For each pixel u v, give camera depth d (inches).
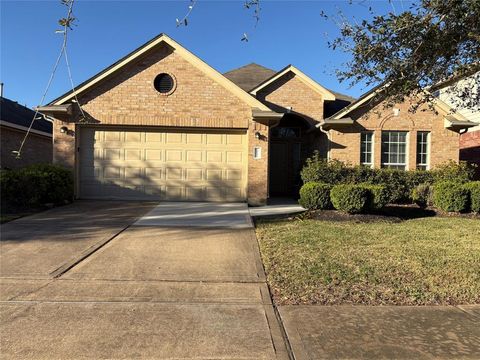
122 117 506.9
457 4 163.9
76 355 139.0
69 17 157.5
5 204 427.5
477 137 705.6
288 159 702.5
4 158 664.4
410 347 146.2
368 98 560.1
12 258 256.5
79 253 269.9
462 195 452.4
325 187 445.1
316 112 670.5
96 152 517.3
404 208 497.4
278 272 232.5
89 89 505.0
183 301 190.1
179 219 396.8
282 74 668.1
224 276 227.5
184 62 510.3
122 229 347.6
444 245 295.0
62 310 177.8
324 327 162.7
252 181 507.5
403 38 184.7
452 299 194.9
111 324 163.6
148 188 520.4
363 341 150.7
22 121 732.7
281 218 422.9
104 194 518.9
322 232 339.0
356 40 195.6
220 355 140.1
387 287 208.7
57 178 458.0
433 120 594.6
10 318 168.9
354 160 588.4
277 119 508.4
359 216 414.3
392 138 599.8
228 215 421.7
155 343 147.8
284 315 174.7
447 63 198.5
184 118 510.0
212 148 522.0
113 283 214.2
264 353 141.6
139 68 508.7
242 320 168.9
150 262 252.8
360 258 258.1
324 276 223.8
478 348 145.6
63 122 503.8
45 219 387.9
